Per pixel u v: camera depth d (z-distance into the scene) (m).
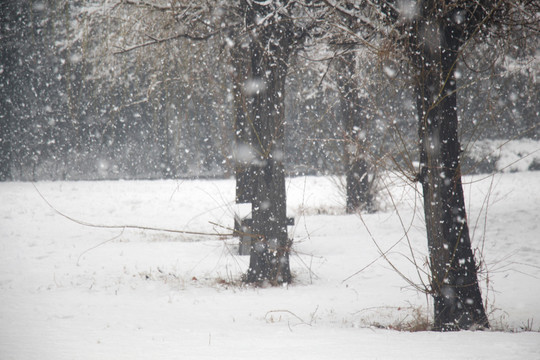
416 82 11.06
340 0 12.43
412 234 23.53
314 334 9.61
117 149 63.12
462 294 10.73
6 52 47.25
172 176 58.91
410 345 8.20
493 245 20.03
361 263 18.91
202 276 17.33
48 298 13.98
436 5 10.59
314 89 23.64
